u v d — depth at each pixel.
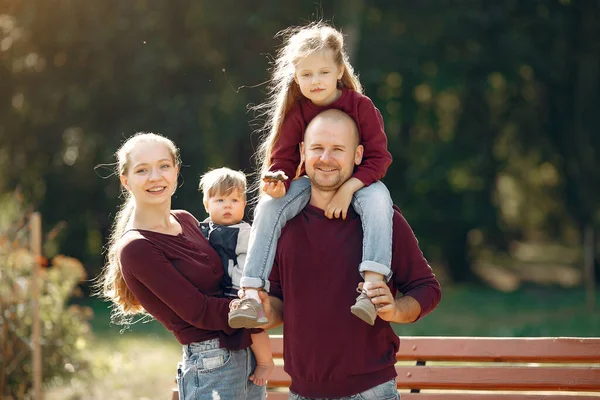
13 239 7.84
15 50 20.02
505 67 21.78
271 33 20.05
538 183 25.61
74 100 20.38
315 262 3.69
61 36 19.70
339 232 3.72
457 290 21.05
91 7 19.78
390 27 21.59
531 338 4.70
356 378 3.64
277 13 19.89
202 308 3.83
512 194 27.38
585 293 19.75
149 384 9.18
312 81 3.81
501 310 16.52
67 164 21.30
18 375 7.75
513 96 22.81
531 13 21.98
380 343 3.69
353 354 3.63
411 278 3.82
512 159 24.23
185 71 20.38
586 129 22.58
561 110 22.89
